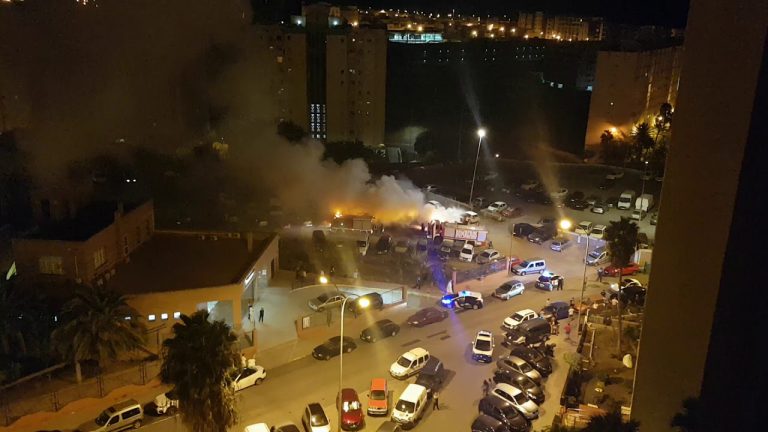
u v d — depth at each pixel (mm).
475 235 69375
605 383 41156
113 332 37688
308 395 39656
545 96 153750
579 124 141250
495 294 56219
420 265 64188
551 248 69750
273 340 46000
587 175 101750
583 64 159750
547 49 171500
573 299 56031
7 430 34594
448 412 38281
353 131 129125
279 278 56812
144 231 54250
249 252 52969
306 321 47094
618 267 46031
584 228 73562
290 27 125500
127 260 49969
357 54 124875
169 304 42969
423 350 43469
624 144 120312
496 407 37031
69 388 38219
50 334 38938
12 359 39531
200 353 27453
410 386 38312
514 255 67688
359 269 63094
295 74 124125
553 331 49594
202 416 27688
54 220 50219
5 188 80000
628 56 121938
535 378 41031
